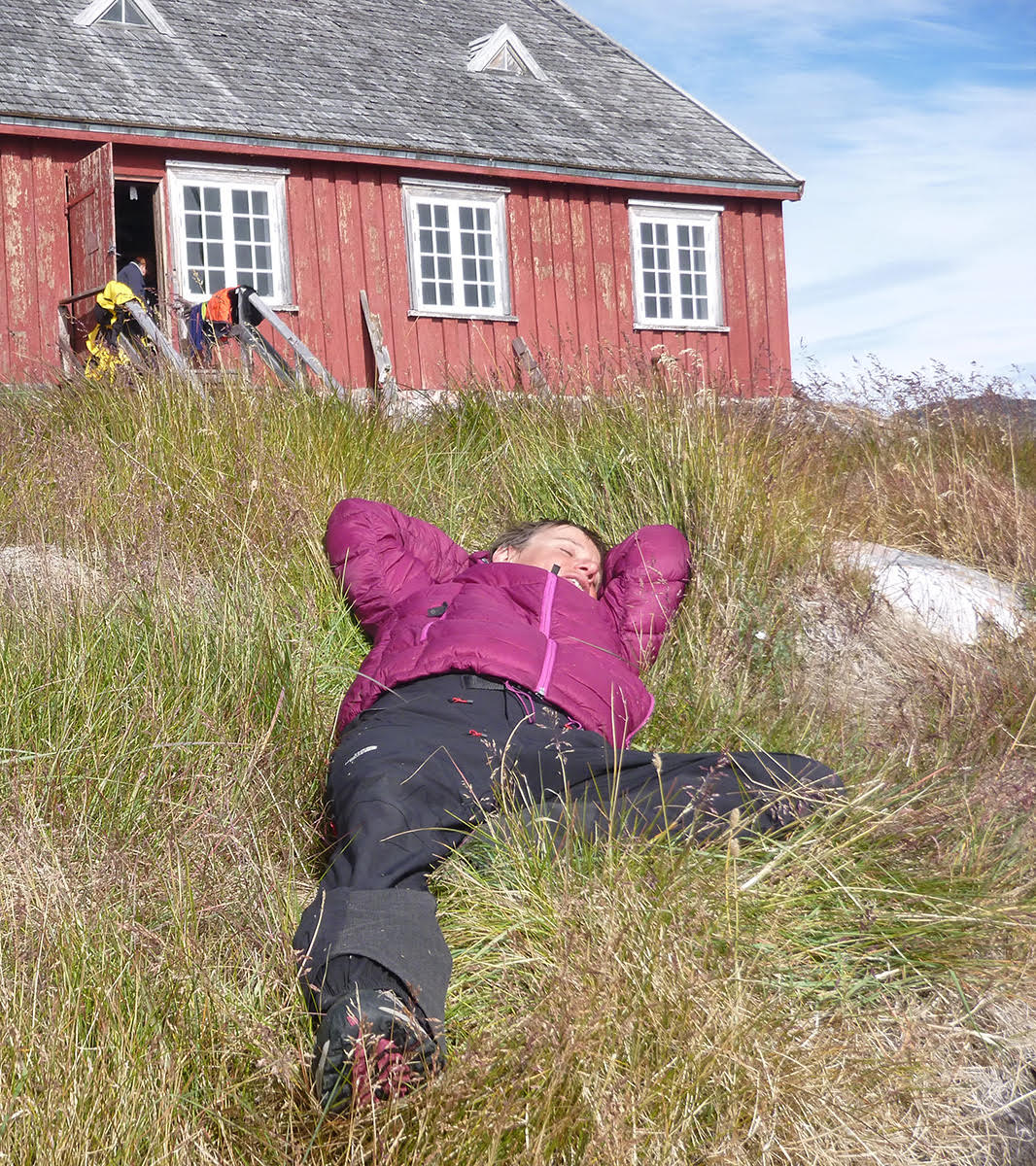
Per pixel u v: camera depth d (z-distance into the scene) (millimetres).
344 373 13539
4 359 11828
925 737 3506
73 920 2273
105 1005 2113
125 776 3002
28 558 4113
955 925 2617
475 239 14438
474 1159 1927
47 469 4863
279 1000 2279
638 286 15258
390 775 2705
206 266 12953
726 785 2914
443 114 14516
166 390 5578
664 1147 1979
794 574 4617
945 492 5797
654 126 16141
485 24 17375
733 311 15852
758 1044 2156
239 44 14422
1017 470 6551
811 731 3590
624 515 4945
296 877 2840
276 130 12906
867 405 7289
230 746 3115
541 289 14664
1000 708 3779
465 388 6660
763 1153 2025
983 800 3070
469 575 3861
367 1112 1999
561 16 18781
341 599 4289
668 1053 2145
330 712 3602
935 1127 2213
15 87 11945
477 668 3223
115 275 11227
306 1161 1936
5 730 3076
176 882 2508
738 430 5379
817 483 5531
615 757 2918
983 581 4957
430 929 2240
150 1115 1941
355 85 14461
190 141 12523
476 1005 2367
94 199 11555
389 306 13812
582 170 14570
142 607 3684
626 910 2436
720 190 15539
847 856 2773
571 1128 1980
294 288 13312
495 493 5406
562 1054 2041
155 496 4781
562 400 6031
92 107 12109
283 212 13281
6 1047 1990
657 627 4039
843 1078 2186
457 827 2787
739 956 2400
